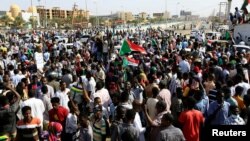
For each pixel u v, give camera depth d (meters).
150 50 21.44
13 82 11.34
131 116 5.77
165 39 30.12
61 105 8.20
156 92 7.70
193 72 11.08
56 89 9.87
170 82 10.27
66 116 7.60
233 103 7.17
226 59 13.80
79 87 9.84
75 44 27.95
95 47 19.97
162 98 7.95
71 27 115.06
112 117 7.68
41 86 9.03
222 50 19.69
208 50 19.97
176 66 11.32
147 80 10.16
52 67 13.24
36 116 7.62
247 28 32.31
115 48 22.58
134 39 34.88
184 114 6.49
